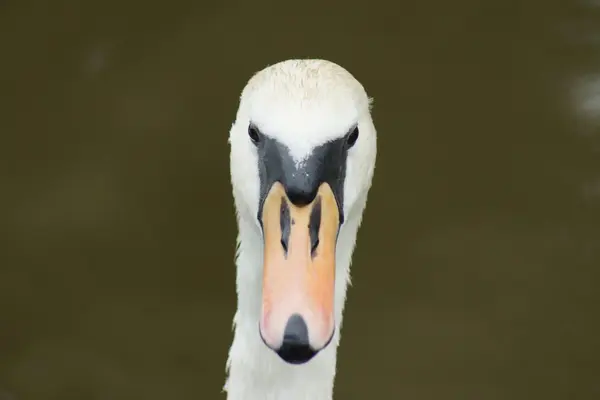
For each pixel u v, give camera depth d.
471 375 13.71
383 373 13.70
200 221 14.70
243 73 15.74
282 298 6.21
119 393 13.43
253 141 6.88
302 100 6.71
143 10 16.27
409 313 14.14
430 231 14.75
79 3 16.25
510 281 14.38
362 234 14.65
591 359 13.80
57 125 15.37
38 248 14.47
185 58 15.86
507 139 15.42
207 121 15.36
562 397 13.48
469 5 16.44
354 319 14.09
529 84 15.83
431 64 15.97
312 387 7.77
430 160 15.24
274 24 16.22
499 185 15.11
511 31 16.27
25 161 15.10
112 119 15.41
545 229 14.79
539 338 14.00
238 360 7.85
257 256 7.60
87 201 14.77
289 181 6.51
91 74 15.74
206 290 14.31
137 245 14.55
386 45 16.09
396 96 15.68
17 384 13.41
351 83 7.04
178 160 15.12
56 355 13.69
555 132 15.48
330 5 16.41
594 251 14.60
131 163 15.10
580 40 16.11
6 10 16.22
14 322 13.92
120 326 13.98
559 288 14.33
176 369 13.65
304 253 6.38
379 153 15.22
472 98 15.70
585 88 15.75
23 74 15.74
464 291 14.31
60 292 14.17
